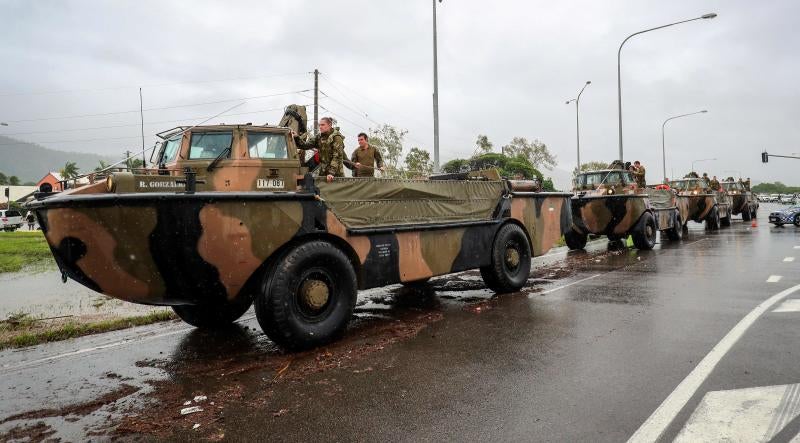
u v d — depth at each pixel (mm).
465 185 7523
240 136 5605
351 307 5660
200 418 3719
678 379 4098
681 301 7012
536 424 3398
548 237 9203
